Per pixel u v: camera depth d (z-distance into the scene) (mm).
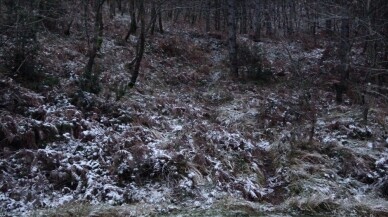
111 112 10812
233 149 9867
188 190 7926
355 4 13328
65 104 10328
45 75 11445
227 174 8578
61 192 7594
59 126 9320
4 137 8672
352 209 7633
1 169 7953
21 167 8094
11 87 10086
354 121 11930
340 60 15430
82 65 13609
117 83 13117
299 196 8117
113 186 7750
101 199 7465
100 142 9000
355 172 9109
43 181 7660
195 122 11461
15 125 8859
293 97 14344
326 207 7676
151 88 14328
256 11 26984
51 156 8227
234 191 8164
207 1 27516
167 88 15086
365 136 11086
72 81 11859
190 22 28562
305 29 26531
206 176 8477
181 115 12102
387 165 9219
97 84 11797
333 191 8359
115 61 15656
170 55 18953
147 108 12000
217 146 9727
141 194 7691
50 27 15844
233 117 12555
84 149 8828
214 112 13141
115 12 25297
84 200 7355
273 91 15430
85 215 6777
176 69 17344
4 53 11211
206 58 19625
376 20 13398
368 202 7855
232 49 17625
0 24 10602
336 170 9242
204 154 9078
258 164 9422
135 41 18859
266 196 8242
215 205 7539
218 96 14906
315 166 9148
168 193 7805
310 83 14500
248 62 18625
